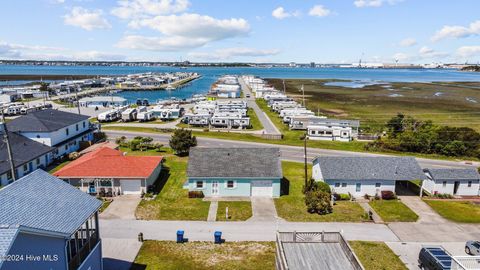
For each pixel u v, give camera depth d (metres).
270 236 32.28
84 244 21.84
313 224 34.81
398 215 37.31
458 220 36.47
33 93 143.25
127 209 37.44
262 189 41.81
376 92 181.50
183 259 28.22
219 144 67.06
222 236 32.12
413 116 105.06
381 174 42.41
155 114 96.31
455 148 63.50
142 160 44.53
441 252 27.09
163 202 39.56
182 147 58.44
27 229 15.92
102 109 109.94
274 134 74.62
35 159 48.59
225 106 108.69
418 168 43.34
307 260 22.25
